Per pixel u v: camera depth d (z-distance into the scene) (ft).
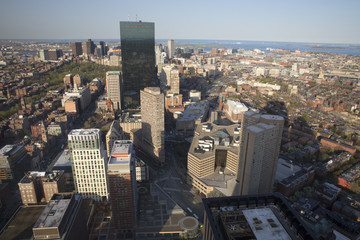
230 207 443.32
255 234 382.22
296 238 377.50
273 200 464.65
